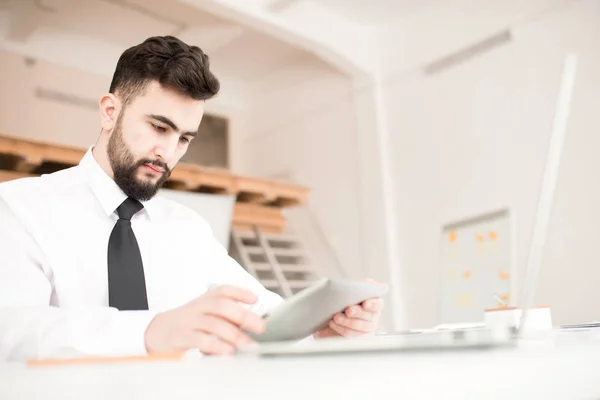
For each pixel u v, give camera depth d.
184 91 1.27
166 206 1.59
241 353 0.60
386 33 4.71
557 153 0.73
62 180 1.36
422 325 4.16
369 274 4.55
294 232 5.26
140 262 1.25
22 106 4.47
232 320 0.65
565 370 0.46
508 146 3.77
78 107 4.79
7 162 3.62
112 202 1.35
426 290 4.18
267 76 5.68
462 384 0.37
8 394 0.37
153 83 1.26
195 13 4.45
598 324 1.17
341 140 4.99
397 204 4.48
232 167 5.79
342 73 5.02
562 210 3.42
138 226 1.44
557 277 3.39
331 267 4.92
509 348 0.52
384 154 4.59
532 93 3.66
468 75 4.08
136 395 0.33
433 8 4.35
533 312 1.09
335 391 0.33
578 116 3.40
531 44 3.70
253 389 0.33
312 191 5.20
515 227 3.64
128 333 0.70
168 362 0.47
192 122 1.32
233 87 5.80
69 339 0.70
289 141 5.49
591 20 3.39
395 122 4.57
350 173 4.87
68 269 1.24
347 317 0.89
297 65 5.43
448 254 3.99
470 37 4.06
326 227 5.02
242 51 5.17
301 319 0.68
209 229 1.66
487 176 3.87
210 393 0.33
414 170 4.38
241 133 5.94
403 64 4.54
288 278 4.93
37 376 0.41
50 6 4.20
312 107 5.29
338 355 0.50
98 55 4.88
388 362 0.42
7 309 0.82
